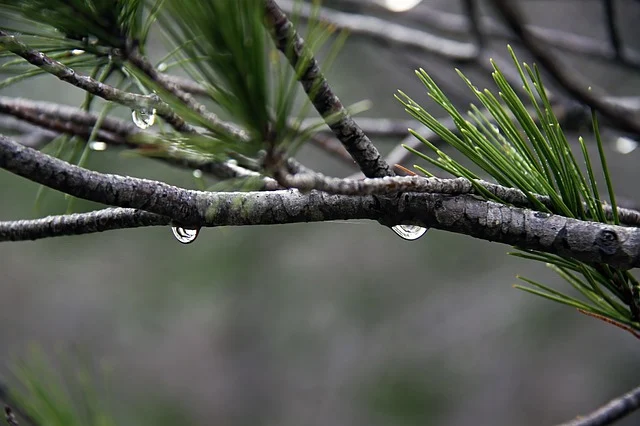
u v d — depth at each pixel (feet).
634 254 1.29
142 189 1.27
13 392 1.54
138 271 4.51
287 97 1.22
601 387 4.53
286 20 1.23
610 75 3.85
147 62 1.32
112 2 1.29
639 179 4.28
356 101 3.95
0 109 1.52
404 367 4.62
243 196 1.30
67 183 1.26
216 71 1.19
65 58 1.34
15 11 1.29
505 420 4.45
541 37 2.16
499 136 1.37
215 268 4.48
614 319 1.38
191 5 1.18
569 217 1.32
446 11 4.07
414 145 1.92
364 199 1.31
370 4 2.48
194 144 1.24
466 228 1.31
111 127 1.55
